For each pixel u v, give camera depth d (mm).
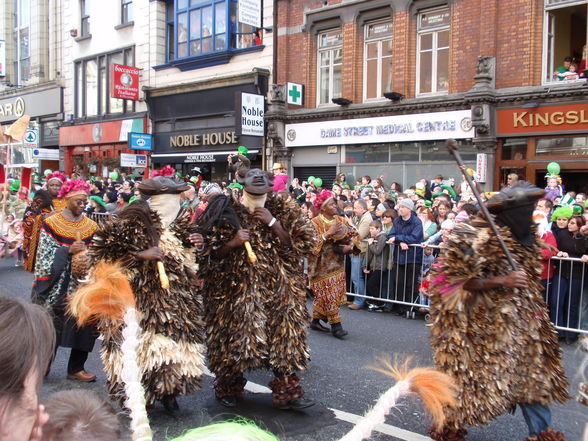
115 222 4148
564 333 7062
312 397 4984
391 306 8594
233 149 19469
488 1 13406
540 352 3539
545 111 12688
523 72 13055
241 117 17250
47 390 5051
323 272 6930
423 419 4488
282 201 4621
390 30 15672
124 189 14000
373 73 16094
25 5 29672
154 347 3934
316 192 12703
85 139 25578
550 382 3539
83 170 24625
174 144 21344
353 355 6277
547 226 7191
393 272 8352
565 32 13594
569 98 12352
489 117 13367
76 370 5344
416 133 14773
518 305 3529
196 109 20594
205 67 20250
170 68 21578
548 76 13188
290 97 17094
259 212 4441
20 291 9352
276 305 4406
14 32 30797
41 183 18172
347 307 8906
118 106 24281
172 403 4465
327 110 16484
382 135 15461
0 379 980
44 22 28500
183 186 4383
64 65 27125
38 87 28266
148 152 22453
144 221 4168
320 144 16844
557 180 10352
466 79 14039
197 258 4527
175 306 4102
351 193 12508
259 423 4355
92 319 2578
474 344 3498
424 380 1473
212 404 4762
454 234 3604
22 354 990
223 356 4395
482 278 3488
